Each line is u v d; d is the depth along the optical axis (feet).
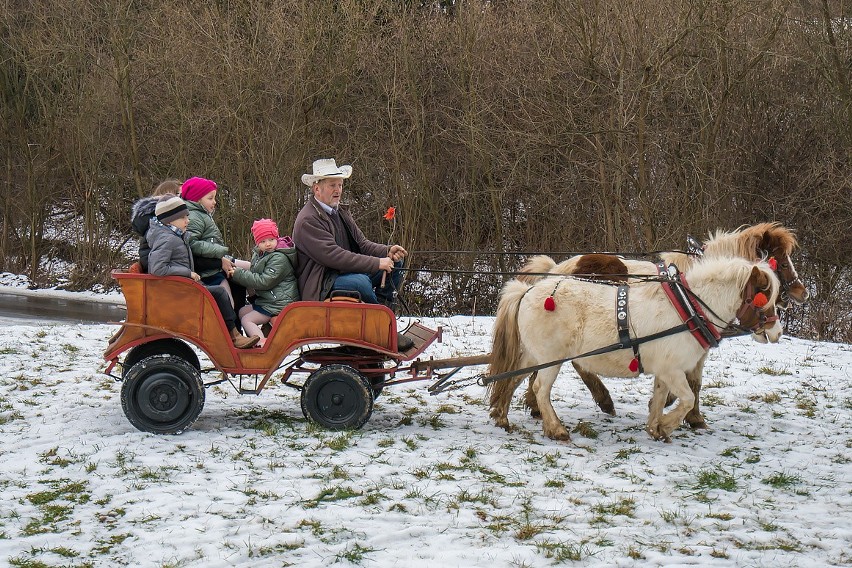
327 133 79.97
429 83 78.13
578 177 73.20
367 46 77.05
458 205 80.74
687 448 25.99
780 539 18.22
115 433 25.36
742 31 65.82
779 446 26.61
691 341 25.79
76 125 88.22
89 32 87.04
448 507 19.71
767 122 69.77
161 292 25.18
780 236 30.78
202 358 37.96
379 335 25.64
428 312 78.54
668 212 69.87
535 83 72.59
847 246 66.95
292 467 22.52
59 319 63.05
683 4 61.57
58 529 18.15
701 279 26.04
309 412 26.13
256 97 76.13
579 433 27.32
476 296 79.10
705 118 67.31
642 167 65.87
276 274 26.30
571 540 17.87
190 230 26.37
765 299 25.26
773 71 68.85
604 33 67.51
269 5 77.10
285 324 25.46
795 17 63.41
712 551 17.44
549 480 22.02
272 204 76.64
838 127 64.90
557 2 67.67
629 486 21.86
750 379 36.55
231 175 80.43
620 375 26.68
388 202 79.82
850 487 22.52
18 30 90.12
